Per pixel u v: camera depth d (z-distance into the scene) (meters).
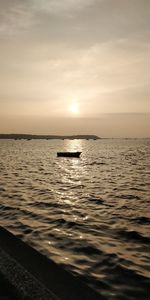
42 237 14.06
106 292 8.48
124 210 21.14
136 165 68.06
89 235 14.59
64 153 102.31
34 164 68.56
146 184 36.28
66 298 3.70
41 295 3.68
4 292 4.00
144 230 15.74
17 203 23.03
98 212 20.41
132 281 9.23
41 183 36.47
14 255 4.75
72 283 4.04
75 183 37.41
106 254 11.80
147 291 8.57
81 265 10.55
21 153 119.94
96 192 30.00
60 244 13.02
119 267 10.40
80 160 86.25
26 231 15.09
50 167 62.00
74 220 17.83
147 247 12.88
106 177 44.59
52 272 4.27
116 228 16.08
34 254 4.83
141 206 22.64
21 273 4.14
